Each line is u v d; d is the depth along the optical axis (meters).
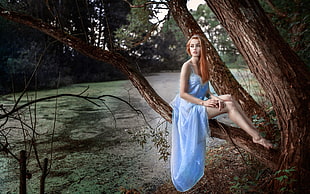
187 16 3.35
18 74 12.93
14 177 3.53
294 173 2.12
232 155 3.70
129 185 3.19
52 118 6.95
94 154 4.31
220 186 2.86
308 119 2.03
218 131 2.36
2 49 13.22
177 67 27.81
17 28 14.03
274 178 2.19
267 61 1.95
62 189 3.14
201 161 2.35
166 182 3.24
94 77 19.14
